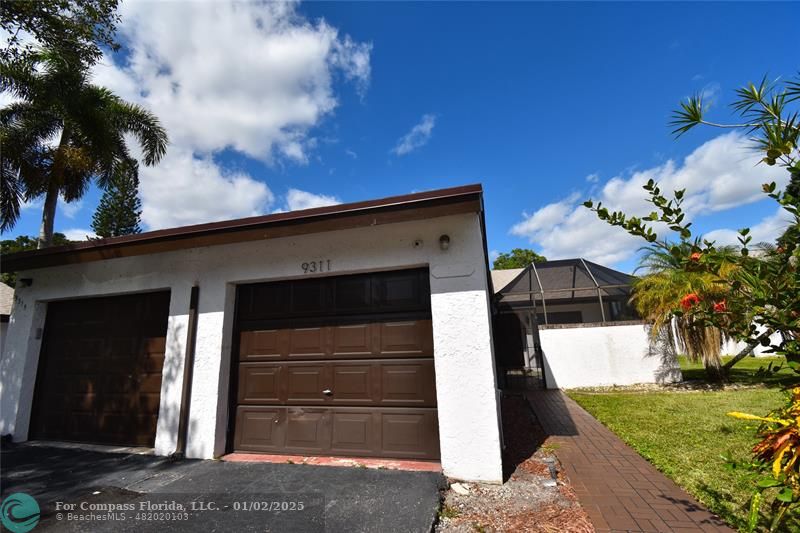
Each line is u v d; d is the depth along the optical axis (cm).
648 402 838
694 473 414
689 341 1038
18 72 944
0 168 1045
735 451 477
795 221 199
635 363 1105
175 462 496
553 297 1267
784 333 217
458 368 434
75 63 916
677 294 957
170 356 556
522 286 1359
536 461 480
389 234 495
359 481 408
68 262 603
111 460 512
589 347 1140
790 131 192
